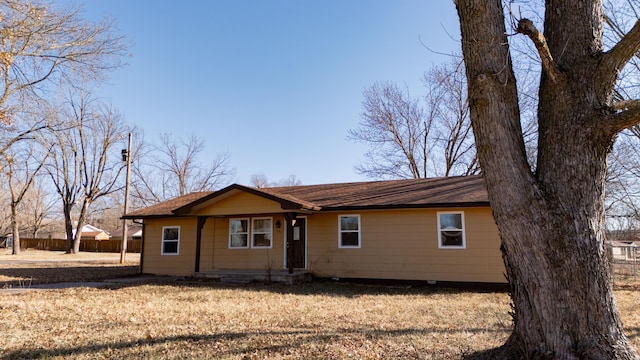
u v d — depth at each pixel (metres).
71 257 30.17
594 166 3.53
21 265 21.55
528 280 3.51
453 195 13.09
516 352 3.72
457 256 12.52
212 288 11.83
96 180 33.91
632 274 16.70
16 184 34.22
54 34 11.30
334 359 4.61
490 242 12.20
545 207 3.51
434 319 7.05
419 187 15.15
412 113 28.08
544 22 4.23
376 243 13.55
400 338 5.50
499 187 3.68
